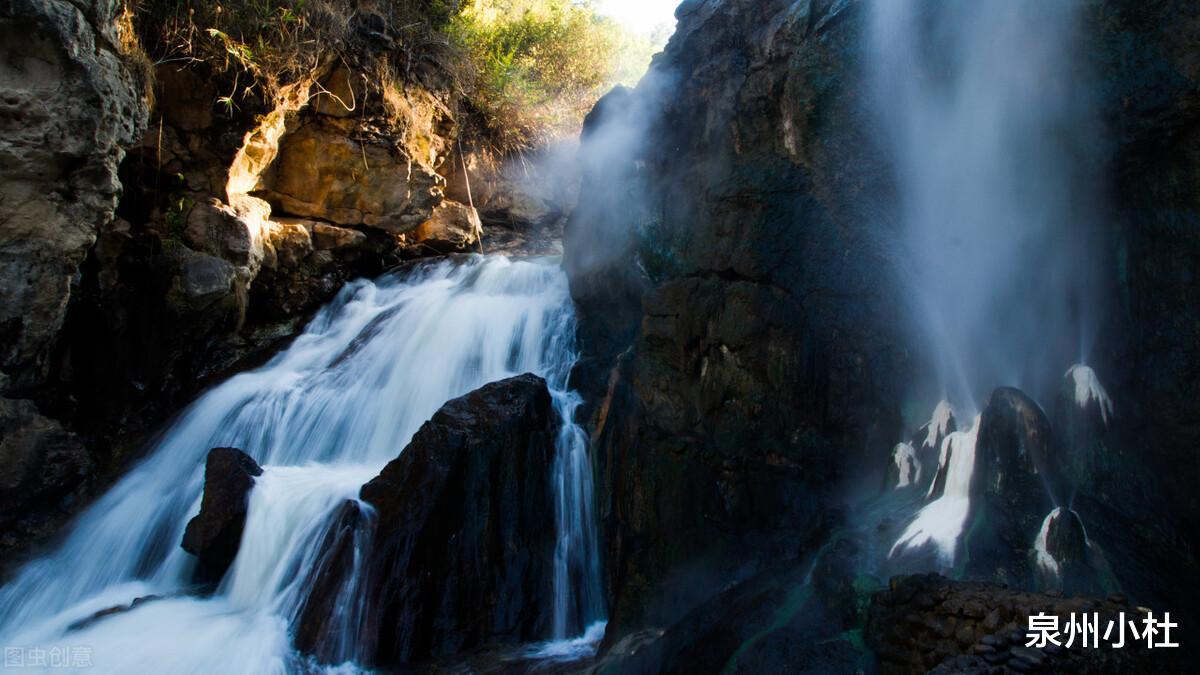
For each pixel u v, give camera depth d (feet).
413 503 18.47
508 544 19.35
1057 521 11.74
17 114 18.80
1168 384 12.97
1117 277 13.97
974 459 13.67
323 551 18.34
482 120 41.65
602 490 21.06
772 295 17.85
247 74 27.43
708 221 19.52
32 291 20.22
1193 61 12.10
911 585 11.53
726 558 16.76
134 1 24.57
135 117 21.88
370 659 17.02
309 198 32.35
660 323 19.84
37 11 18.26
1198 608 11.07
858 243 17.17
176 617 17.94
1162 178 13.11
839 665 11.53
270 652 16.76
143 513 22.06
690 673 12.91
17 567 20.35
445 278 32.63
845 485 16.44
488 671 16.70
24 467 21.21
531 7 48.44
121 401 25.27
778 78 17.80
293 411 24.95
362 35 32.73
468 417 20.07
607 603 19.70
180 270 25.89
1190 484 12.57
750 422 17.65
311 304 31.63
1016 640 9.91
